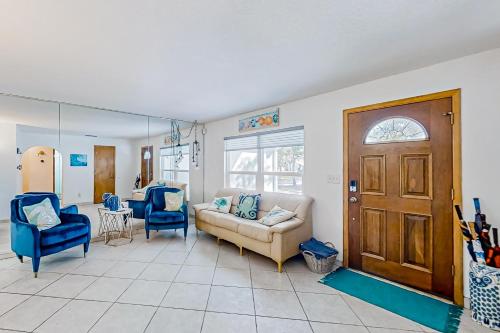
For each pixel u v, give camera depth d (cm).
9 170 368
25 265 291
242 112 421
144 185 496
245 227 317
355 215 286
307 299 223
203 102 356
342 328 183
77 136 428
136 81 269
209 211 403
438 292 228
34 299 218
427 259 235
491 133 200
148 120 474
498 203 197
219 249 355
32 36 174
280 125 371
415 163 242
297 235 300
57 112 391
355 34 175
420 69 237
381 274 265
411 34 175
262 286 246
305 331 180
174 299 220
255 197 368
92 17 151
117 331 177
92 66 228
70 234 298
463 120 213
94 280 255
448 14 150
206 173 518
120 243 378
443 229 225
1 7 140
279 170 385
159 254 332
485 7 143
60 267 286
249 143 429
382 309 208
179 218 399
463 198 213
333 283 253
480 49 199
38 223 297
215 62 221
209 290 237
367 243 277
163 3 138
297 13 149
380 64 228
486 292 185
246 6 142
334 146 305
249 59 215
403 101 248
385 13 150
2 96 321
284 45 191
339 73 249
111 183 460
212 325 185
